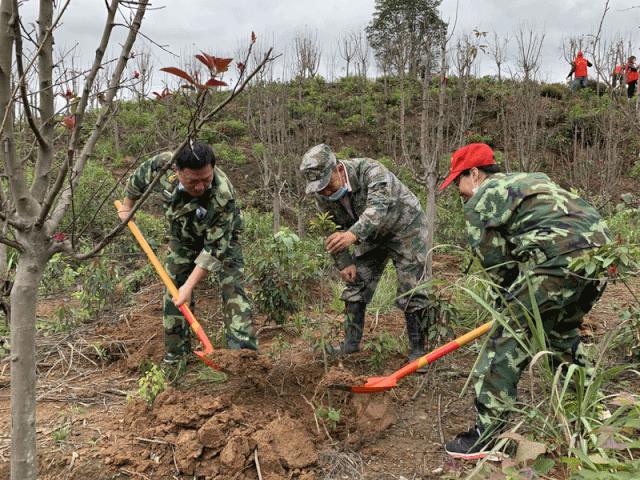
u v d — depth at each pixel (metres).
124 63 1.68
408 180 11.25
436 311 3.62
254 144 13.24
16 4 1.45
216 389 3.40
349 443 2.91
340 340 4.42
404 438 3.04
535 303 2.54
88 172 9.47
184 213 3.27
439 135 4.78
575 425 2.69
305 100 16.88
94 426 3.03
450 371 3.85
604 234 2.66
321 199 3.69
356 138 15.38
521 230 2.73
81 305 4.97
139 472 2.63
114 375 3.86
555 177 12.63
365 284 4.01
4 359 3.99
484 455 2.67
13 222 1.66
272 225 9.26
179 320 3.56
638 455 2.63
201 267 3.23
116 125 12.57
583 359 3.12
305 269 4.35
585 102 16.80
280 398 3.25
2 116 1.57
